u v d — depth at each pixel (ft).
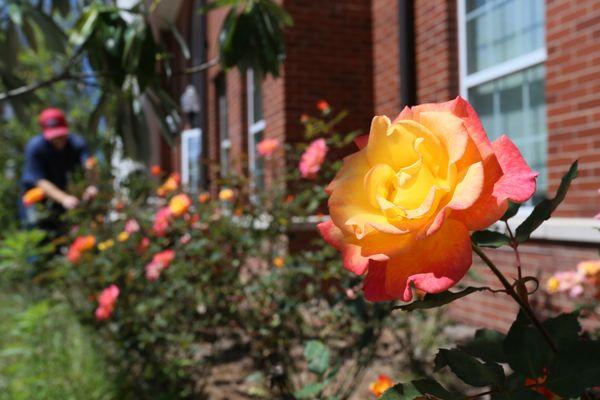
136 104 8.84
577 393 1.89
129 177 13.50
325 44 20.02
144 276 11.11
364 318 7.50
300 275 9.35
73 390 9.67
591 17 10.93
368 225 1.67
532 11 13.07
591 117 10.97
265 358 9.36
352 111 20.17
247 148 25.77
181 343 9.64
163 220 10.56
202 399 9.58
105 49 7.09
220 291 10.29
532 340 2.13
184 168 35.86
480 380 2.09
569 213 11.50
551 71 11.96
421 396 2.01
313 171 8.25
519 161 1.69
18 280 15.94
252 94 25.31
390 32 18.20
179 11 28.99
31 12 8.97
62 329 12.44
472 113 1.78
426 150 1.71
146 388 9.78
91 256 11.82
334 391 8.16
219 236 10.36
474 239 2.15
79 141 17.93
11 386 9.96
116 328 10.25
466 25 15.19
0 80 10.64
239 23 7.08
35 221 15.65
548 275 11.21
